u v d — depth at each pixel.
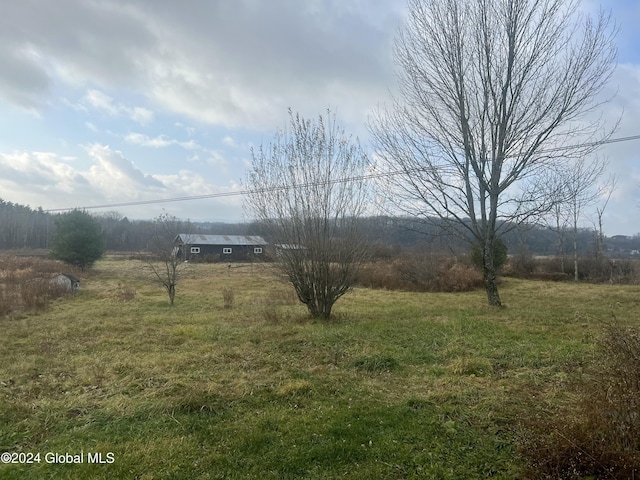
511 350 6.71
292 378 5.45
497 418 4.01
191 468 3.24
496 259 22.59
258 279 23.86
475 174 12.53
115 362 6.39
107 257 42.72
